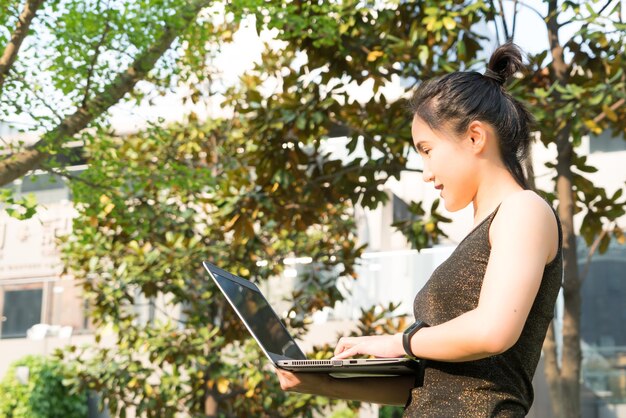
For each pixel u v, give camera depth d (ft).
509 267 4.25
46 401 36.14
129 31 18.76
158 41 19.40
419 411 4.50
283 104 21.20
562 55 20.61
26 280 37.99
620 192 20.70
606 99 18.83
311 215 22.16
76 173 29.53
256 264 27.32
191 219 27.61
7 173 18.43
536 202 4.43
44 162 19.74
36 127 18.60
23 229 38.27
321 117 20.75
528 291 4.22
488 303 4.22
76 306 37.29
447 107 4.67
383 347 4.77
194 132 27.61
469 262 4.52
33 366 36.29
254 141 21.83
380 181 21.57
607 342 29.37
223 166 27.66
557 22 20.58
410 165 33.53
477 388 4.38
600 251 21.18
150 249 30.12
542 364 27.17
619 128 21.34
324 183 22.35
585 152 32.68
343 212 27.86
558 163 20.52
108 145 20.62
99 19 18.63
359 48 21.08
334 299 27.35
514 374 4.42
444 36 19.97
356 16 20.44
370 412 31.45
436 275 4.65
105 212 22.76
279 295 30.63
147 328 26.66
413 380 5.32
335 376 5.39
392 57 20.70
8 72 18.20
